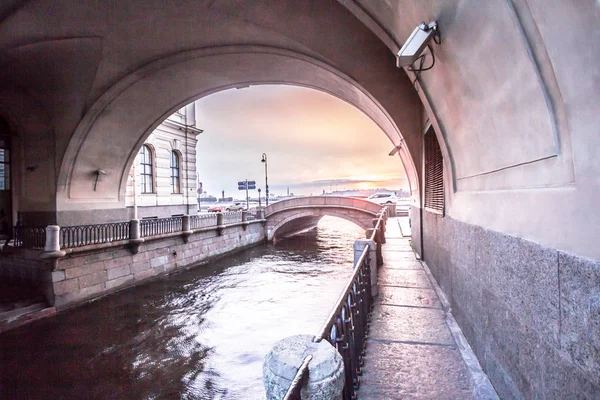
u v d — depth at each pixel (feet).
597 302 4.81
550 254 6.26
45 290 34.17
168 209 68.95
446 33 9.78
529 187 7.41
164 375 24.81
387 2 13.32
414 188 36.06
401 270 25.84
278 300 42.63
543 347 6.61
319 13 25.89
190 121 76.33
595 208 4.88
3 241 44.39
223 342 30.48
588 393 5.07
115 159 49.47
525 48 6.23
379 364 11.87
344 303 10.15
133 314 36.27
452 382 10.68
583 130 5.14
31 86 38.04
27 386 22.91
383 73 28.02
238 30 30.83
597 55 4.46
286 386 5.56
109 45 33.86
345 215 89.15
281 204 91.30
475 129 10.52
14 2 25.77
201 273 54.75
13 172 46.60
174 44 34.40
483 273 10.71
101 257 39.70
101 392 22.54
